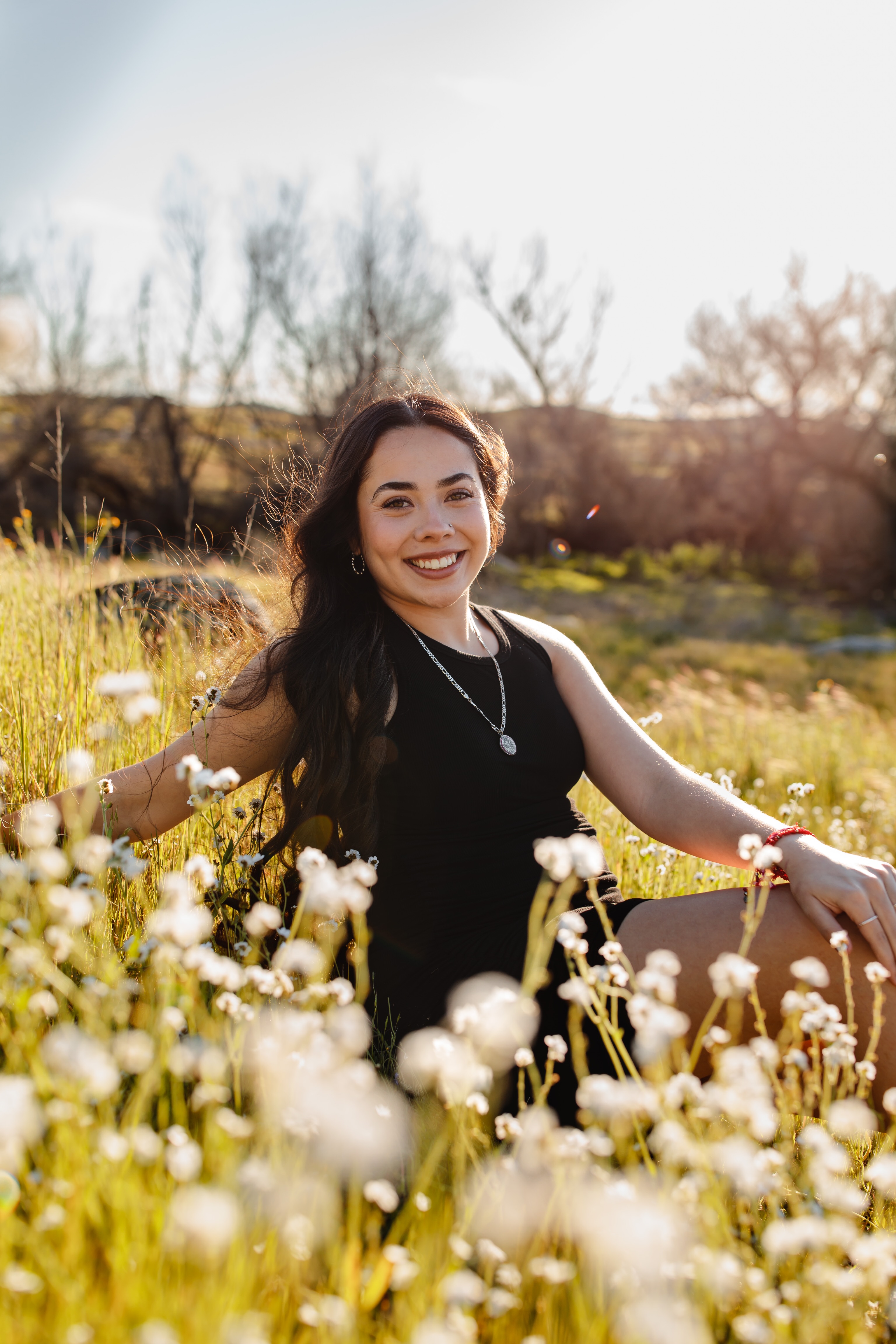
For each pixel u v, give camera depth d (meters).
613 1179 1.29
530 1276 1.26
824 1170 1.20
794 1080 1.54
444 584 2.17
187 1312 1.00
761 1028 1.45
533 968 1.35
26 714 2.53
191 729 2.12
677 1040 1.52
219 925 2.00
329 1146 1.20
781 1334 1.12
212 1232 0.92
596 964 1.79
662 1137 1.15
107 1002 1.36
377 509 2.16
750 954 1.78
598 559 35.50
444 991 1.89
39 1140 1.21
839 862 1.80
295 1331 1.16
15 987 1.40
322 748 2.02
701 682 13.82
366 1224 1.36
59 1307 1.03
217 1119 1.14
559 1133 1.20
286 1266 1.17
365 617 2.17
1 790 2.17
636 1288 1.14
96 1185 1.12
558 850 1.29
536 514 35.97
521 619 2.46
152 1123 1.46
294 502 2.49
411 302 30.16
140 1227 1.08
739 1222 1.43
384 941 2.00
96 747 2.33
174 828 2.23
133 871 1.43
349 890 1.28
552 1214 1.33
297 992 1.65
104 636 3.38
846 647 20.83
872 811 5.50
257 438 28.38
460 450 2.22
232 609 2.97
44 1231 1.10
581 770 2.28
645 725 3.56
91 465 26.44
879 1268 1.15
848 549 35.56
